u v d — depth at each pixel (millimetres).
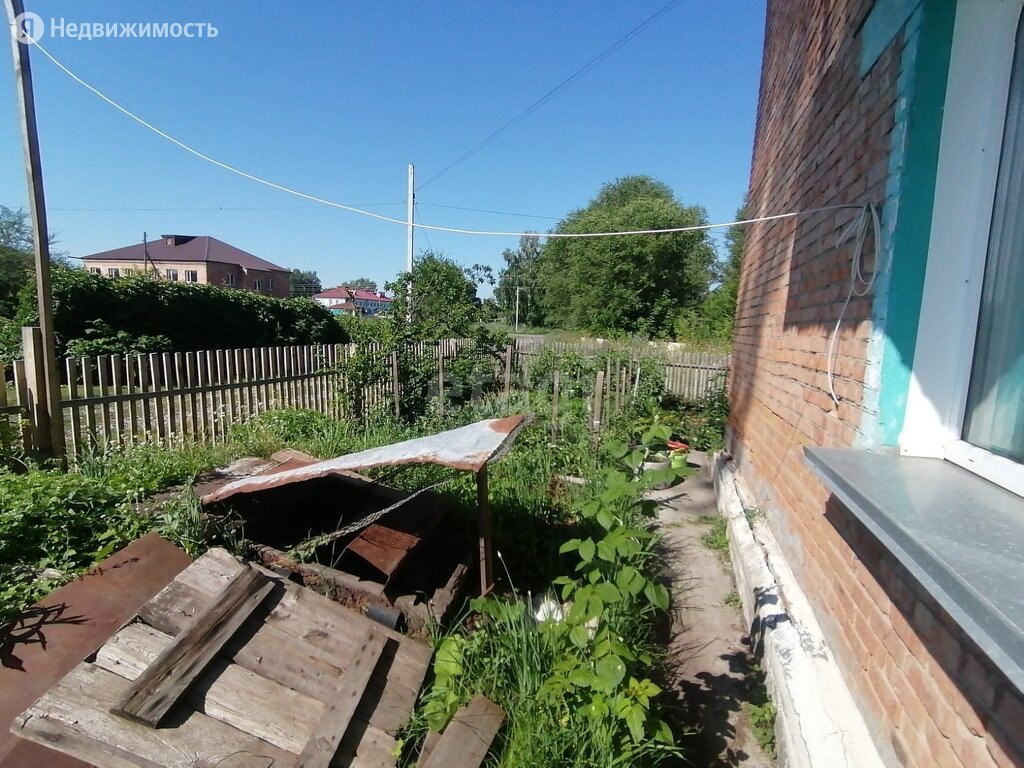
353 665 2307
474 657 2598
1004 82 1858
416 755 2182
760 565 3352
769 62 5758
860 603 2082
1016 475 1603
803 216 3523
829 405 2691
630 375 9516
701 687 2836
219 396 6121
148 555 2670
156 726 1861
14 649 2127
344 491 3664
